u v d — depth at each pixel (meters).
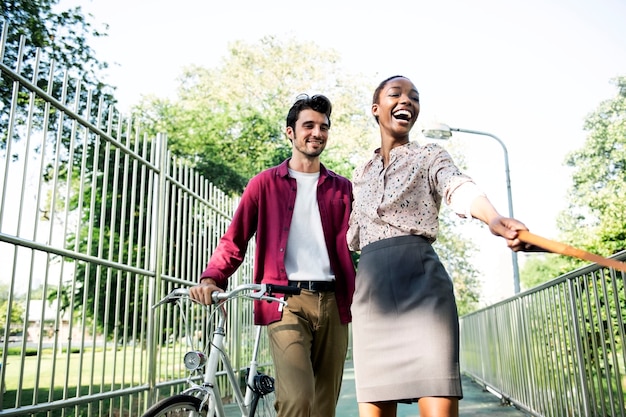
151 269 4.48
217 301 2.59
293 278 3.05
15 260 2.87
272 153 25.53
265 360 7.77
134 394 4.19
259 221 3.17
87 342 8.48
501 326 6.73
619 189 26.80
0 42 2.87
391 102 2.36
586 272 3.64
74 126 3.39
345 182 3.30
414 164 2.21
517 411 6.12
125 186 4.02
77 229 3.44
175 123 26.08
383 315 2.15
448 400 2.00
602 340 3.40
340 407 6.53
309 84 26.58
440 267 2.15
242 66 26.91
